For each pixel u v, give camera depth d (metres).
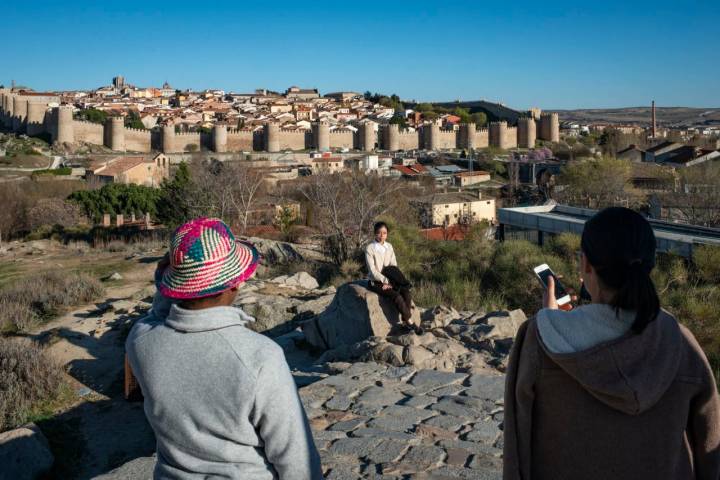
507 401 1.98
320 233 26.33
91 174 75.06
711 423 1.81
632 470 1.74
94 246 31.55
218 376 1.84
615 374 1.69
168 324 1.96
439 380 6.57
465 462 4.57
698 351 1.80
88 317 13.19
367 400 6.00
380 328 9.08
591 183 58.09
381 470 4.47
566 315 1.84
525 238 26.61
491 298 13.88
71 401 8.66
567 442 1.80
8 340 11.06
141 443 7.39
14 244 29.11
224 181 35.03
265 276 18.80
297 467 1.87
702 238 17.38
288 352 9.99
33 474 6.49
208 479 1.85
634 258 1.75
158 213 40.69
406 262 17.19
